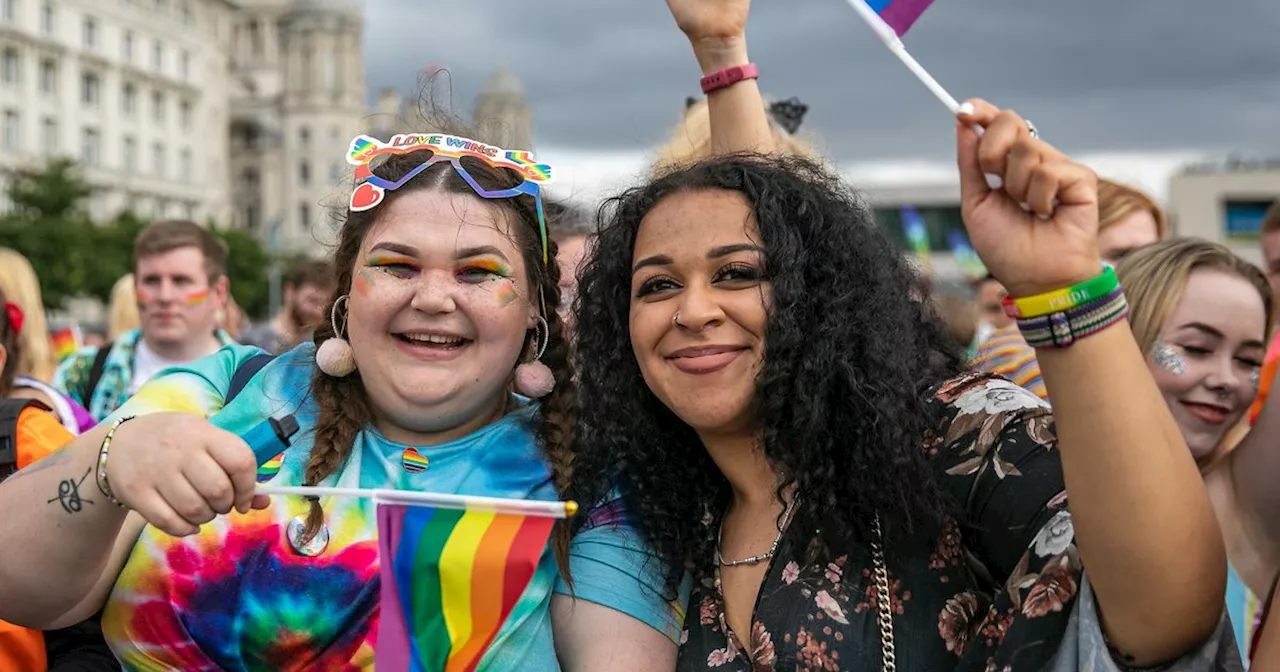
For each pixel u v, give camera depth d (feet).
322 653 6.30
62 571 5.51
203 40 216.33
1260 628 5.42
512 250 6.68
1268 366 9.66
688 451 6.79
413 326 6.44
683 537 6.61
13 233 122.83
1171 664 4.89
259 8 291.58
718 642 6.25
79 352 17.10
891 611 5.77
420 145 6.83
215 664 6.34
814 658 5.77
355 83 276.62
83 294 136.36
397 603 5.52
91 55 183.32
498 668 6.25
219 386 7.06
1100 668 4.87
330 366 6.59
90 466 5.29
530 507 5.47
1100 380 4.66
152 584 6.25
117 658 6.62
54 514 5.35
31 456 8.07
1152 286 9.29
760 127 8.98
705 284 6.12
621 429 6.75
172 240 16.33
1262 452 8.24
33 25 172.35
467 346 6.56
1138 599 4.72
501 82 285.43
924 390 6.32
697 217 6.17
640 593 6.50
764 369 6.07
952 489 5.78
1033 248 4.69
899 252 6.81
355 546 6.29
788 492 6.31
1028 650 5.05
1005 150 4.68
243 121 269.64
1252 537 8.46
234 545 6.27
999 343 12.10
